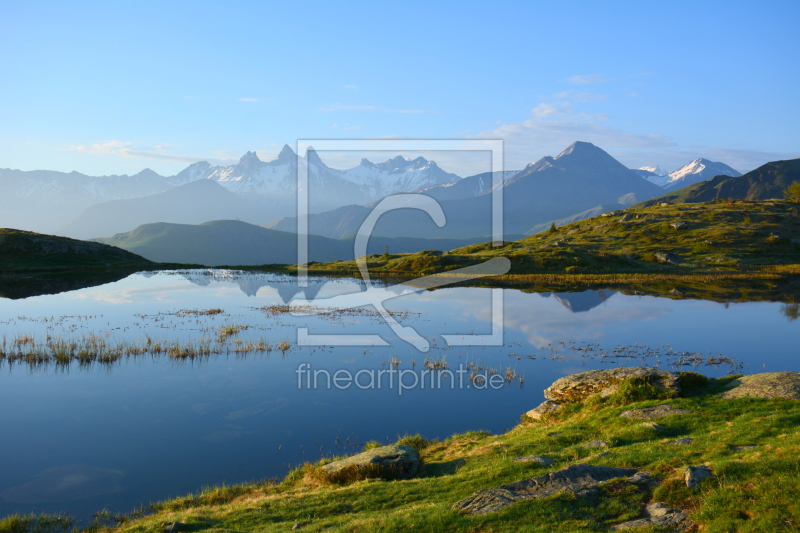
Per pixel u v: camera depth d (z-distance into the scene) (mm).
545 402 27031
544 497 13242
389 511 15000
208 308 66750
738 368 36906
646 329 53000
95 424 27609
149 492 20531
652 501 12711
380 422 27750
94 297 77438
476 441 22969
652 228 156125
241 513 16219
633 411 21531
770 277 103000
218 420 28281
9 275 104312
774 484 11758
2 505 19500
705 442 16234
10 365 38750
